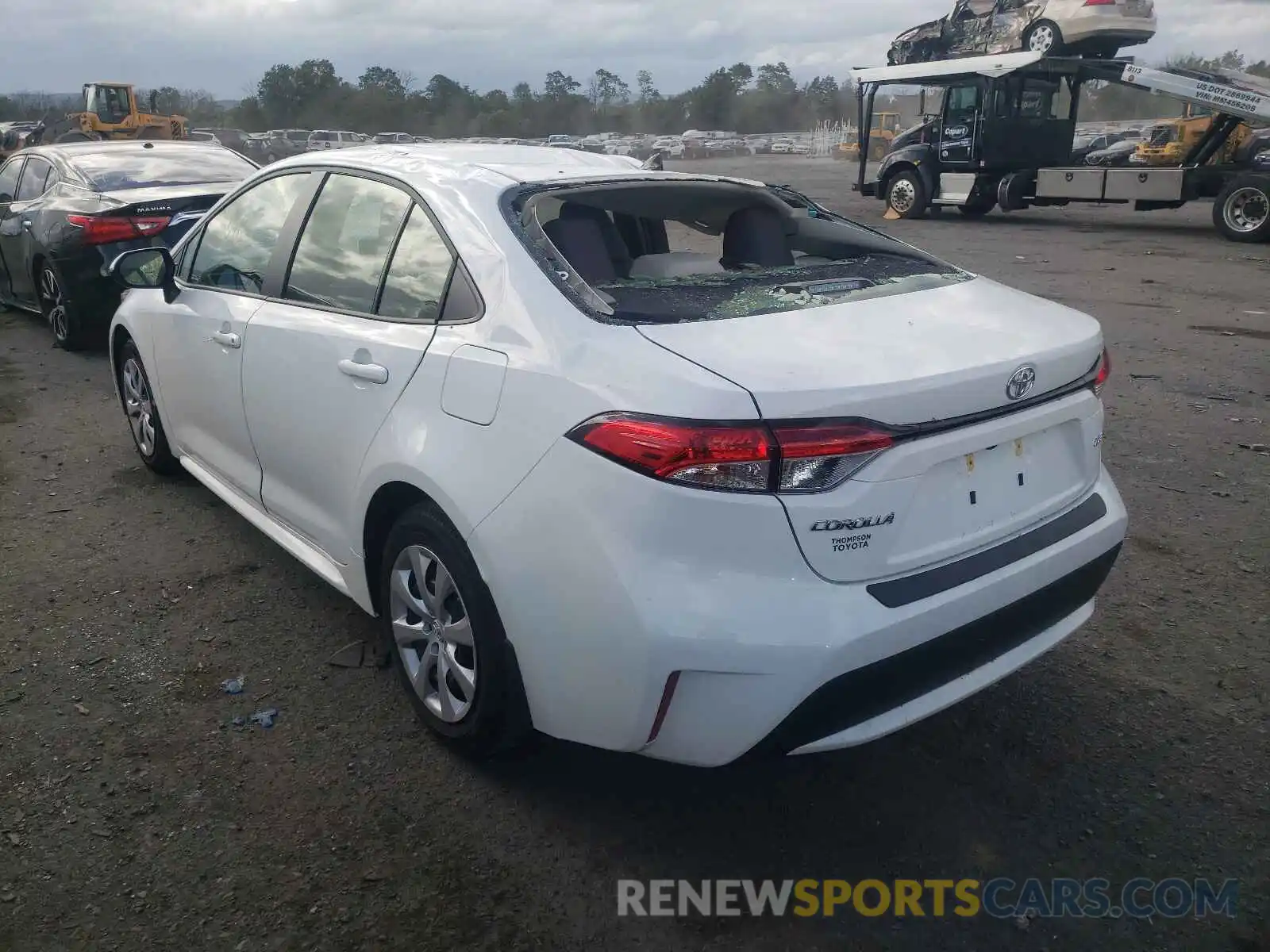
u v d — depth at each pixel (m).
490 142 4.15
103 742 3.16
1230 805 2.90
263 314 3.79
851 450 2.31
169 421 4.82
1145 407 6.61
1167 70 16.14
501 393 2.67
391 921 2.48
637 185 3.37
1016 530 2.73
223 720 3.28
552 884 2.61
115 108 35.09
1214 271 12.25
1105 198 16.86
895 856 2.72
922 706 2.57
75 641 3.76
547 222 3.04
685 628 2.30
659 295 2.86
